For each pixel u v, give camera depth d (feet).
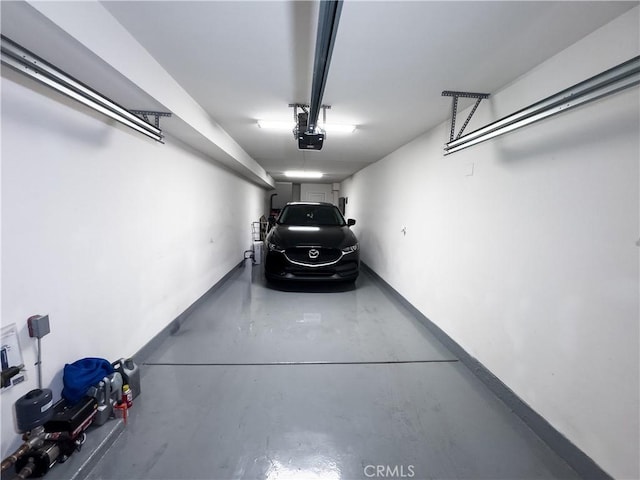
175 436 4.99
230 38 4.97
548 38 4.60
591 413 4.24
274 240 13.74
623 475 3.83
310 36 4.88
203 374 6.89
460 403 6.01
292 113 8.84
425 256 10.05
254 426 5.27
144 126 6.06
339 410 5.74
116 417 5.16
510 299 5.89
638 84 3.29
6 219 4.00
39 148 4.45
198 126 8.17
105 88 5.30
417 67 5.73
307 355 7.91
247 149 14.58
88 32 3.97
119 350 6.46
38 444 4.04
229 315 10.74
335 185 33.19
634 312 3.72
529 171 5.42
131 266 6.87
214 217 13.10
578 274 4.45
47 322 4.44
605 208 4.06
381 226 15.72
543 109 4.42
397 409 5.81
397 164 13.24
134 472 4.30
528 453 4.78
